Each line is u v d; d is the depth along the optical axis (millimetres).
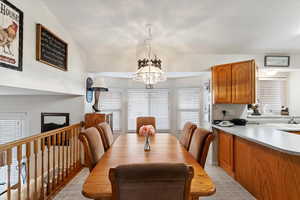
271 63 3812
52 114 3777
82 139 1938
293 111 4316
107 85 5137
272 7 2479
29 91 2639
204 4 2439
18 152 1947
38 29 2279
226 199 2508
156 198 1074
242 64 3309
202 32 3125
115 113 5281
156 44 3543
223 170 3576
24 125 3764
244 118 3971
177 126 5371
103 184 1364
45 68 2480
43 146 2453
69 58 3215
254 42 3410
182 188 1073
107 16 2723
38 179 3078
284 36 3197
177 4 2447
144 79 2699
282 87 4539
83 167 3775
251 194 2641
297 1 2355
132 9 2562
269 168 2260
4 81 1759
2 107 3773
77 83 3555
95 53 3885
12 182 3559
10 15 1827
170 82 5410
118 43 3516
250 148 2680
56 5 2484
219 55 3889
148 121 3900
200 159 1946
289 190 1959
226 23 2861
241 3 2410
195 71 3895
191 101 5246
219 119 3941
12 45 1859
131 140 2912
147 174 1024
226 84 3594
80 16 2729
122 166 1041
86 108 4004
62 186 2869
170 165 1053
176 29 3045
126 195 1068
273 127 3508
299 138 2441
